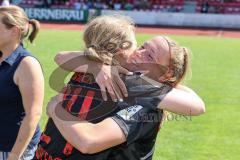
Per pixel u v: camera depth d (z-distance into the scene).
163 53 3.87
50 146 3.83
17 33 5.23
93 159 3.64
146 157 3.81
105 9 58.97
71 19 57.06
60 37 39.53
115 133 3.54
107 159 3.69
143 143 3.76
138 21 55.62
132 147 3.69
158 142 11.48
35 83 5.11
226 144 11.54
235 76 22.39
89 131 3.54
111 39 3.77
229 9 61.19
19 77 5.12
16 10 5.25
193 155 10.66
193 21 54.19
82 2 63.41
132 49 3.87
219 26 53.62
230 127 13.03
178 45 3.99
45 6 62.19
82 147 3.49
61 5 63.41
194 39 42.72
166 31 49.66
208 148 11.20
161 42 3.92
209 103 16.12
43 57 25.89
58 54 4.18
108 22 3.83
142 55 3.91
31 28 5.74
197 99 3.91
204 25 54.00
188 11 60.75
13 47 5.24
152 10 63.12
